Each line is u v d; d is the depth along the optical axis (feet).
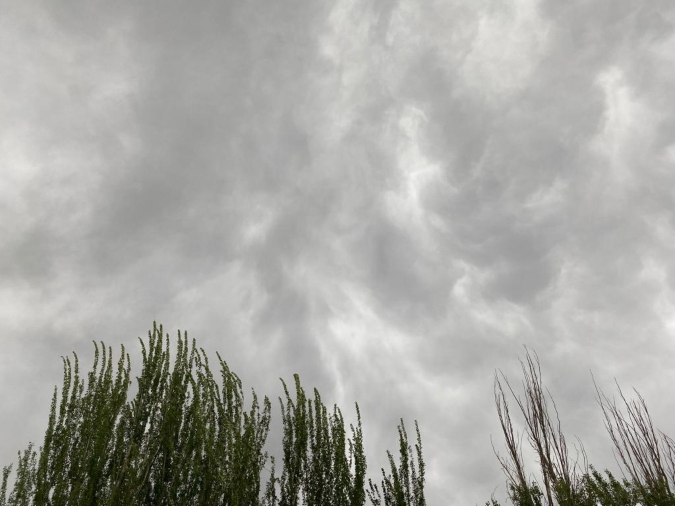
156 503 24.49
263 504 27.50
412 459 30.71
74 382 26.73
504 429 22.09
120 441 25.41
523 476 20.47
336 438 31.22
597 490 20.02
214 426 27.61
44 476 22.97
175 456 25.62
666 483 19.10
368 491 29.45
